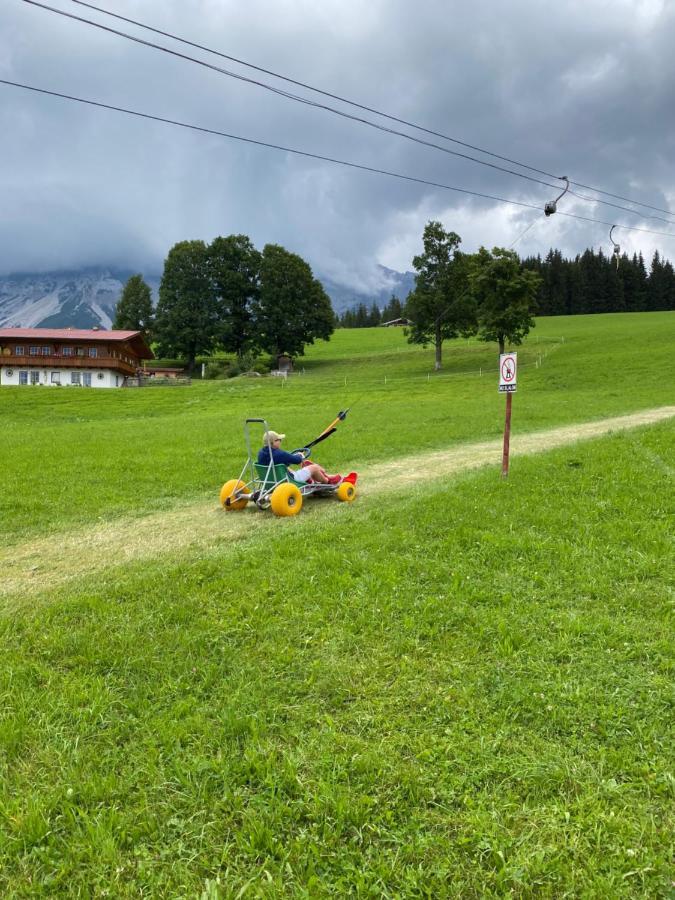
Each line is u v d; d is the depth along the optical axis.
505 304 46.62
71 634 4.29
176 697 3.49
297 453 8.71
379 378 51.00
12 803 2.64
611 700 3.30
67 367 59.88
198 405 35.41
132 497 9.41
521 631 4.10
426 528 6.57
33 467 12.29
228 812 2.61
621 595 4.63
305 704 3.40
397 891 2.21
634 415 20.84
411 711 3.30
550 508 7.08
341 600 4.71
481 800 2.60
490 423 19.62
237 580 5.21
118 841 2.46
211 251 71.19
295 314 70.44
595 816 2.49
